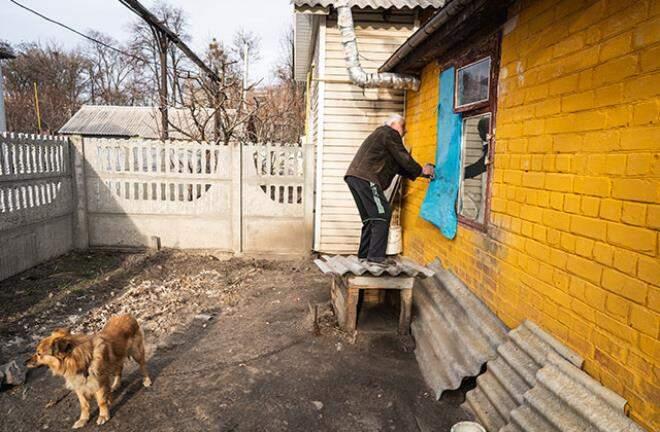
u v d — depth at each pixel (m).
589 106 2.36
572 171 2.50
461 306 3.88
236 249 7.53
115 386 3.34
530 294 2.94
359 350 4.09
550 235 2.71
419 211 5.77
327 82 6.93
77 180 7.23
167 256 7.17
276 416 3.06
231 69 21.42
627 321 2.03
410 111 6.57
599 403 2.08
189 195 7.54
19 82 39.69
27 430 2.87
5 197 5.60
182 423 2.97
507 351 2.90
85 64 45.78
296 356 3.94
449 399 3.25
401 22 6.85
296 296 5.60
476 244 3.89
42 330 4.30
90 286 5.64
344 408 3.17
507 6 3.34
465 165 4.31
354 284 4.28
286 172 7.42
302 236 7.55
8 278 5.68
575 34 2.50
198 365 3.76
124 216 7.42
